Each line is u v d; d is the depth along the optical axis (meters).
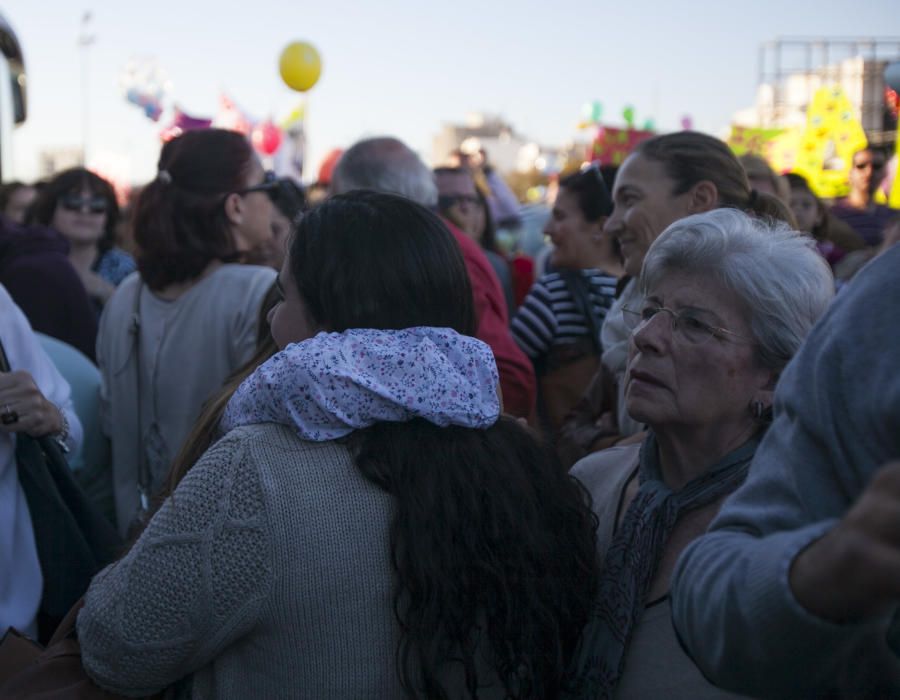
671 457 1.51
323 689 1.36
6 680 1.69
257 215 2.88
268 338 1.83
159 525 1.40
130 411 2.81
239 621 1.36
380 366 1.43
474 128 52.31
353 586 1.36
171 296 2.81
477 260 3.06
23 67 3.44
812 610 0.78
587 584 1.50
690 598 0.96
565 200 3.50
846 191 6.72
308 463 1.39
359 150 3.48
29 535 2.16
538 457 1.54
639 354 1.47
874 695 0.98
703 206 2.38
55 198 4.78
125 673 1.40
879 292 0.92
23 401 2.12
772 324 1.39
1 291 2.33
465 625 1.38
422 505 1.38
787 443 0.97
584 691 1.46
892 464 0.73
